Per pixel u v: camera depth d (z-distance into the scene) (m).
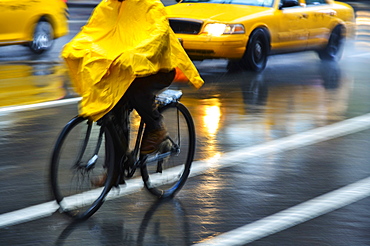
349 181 6.21
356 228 4.96
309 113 9.38
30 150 7.09
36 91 10.46
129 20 4.82
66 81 11.40
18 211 5.19
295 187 5.98
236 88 11.23
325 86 11.74
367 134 8.17
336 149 7.41
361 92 11.23
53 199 4.89
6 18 13.34
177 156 5.73
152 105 5.08
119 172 5.14
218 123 8.59
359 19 26.05
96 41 4.80
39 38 14.34
